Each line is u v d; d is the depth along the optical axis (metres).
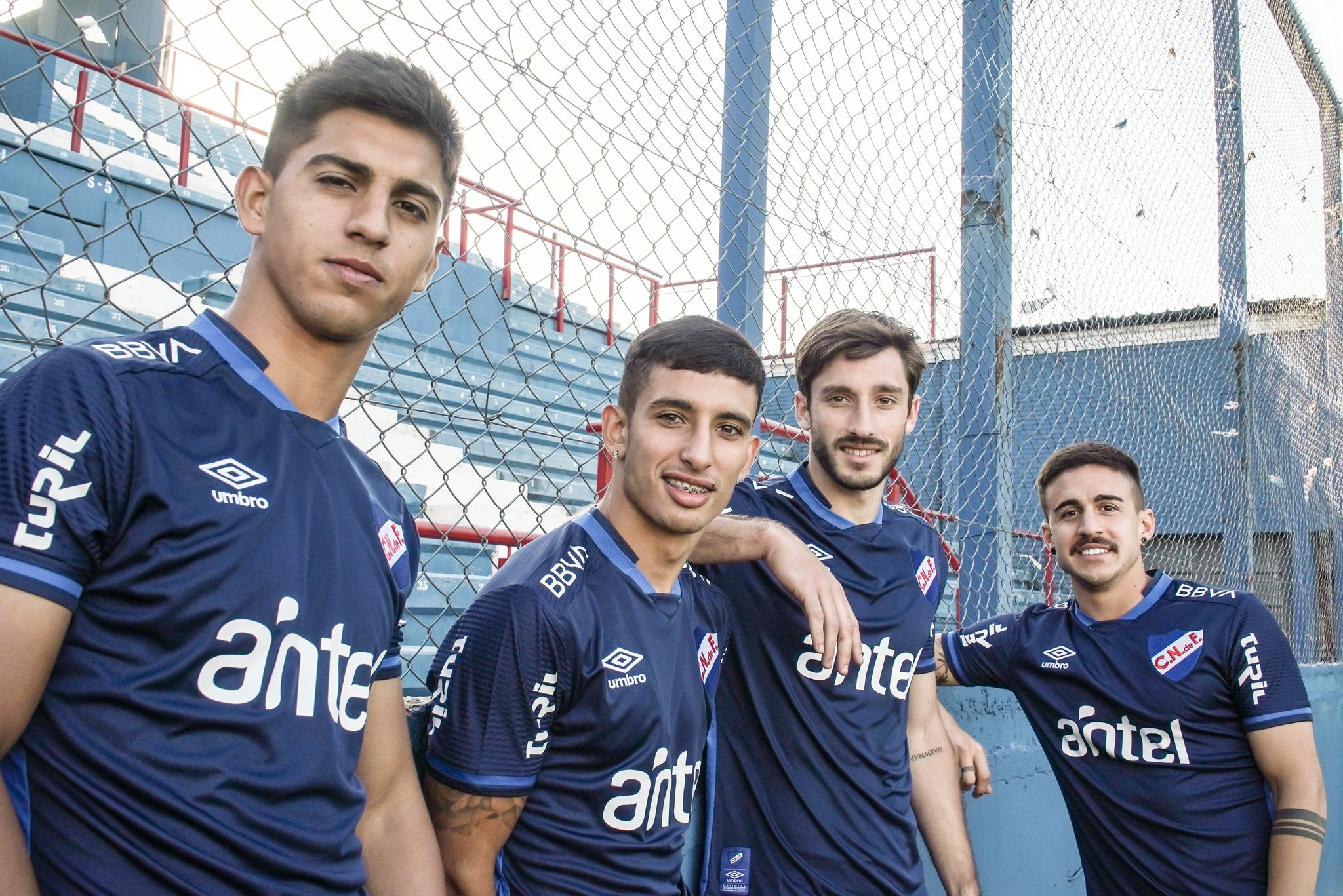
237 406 0.89
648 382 1.26
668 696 1.24
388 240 0.90
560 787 1.16
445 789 1.11
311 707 0.85
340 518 0.92
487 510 3.41
